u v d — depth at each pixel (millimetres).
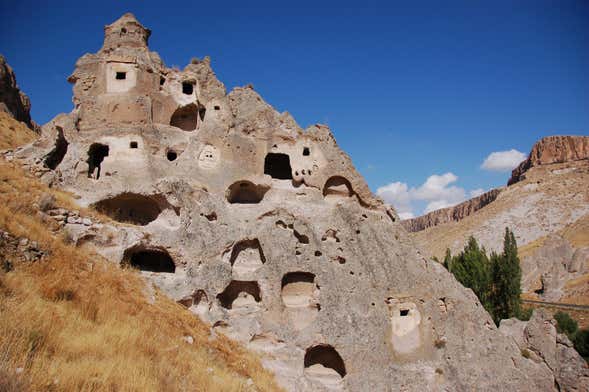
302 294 27297
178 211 26078
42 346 11305
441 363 28016
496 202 199875
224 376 16312
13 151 27734
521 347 32344
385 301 28406
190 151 29203
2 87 46938
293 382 23344
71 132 28094
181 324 19953
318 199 30828
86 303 15180
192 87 32438
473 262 53344
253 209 28594
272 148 31609
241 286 26938
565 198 177000
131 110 29047
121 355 12531
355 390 24969
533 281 96750
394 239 30844
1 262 14664
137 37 31609
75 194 25688
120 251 22719
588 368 30781
